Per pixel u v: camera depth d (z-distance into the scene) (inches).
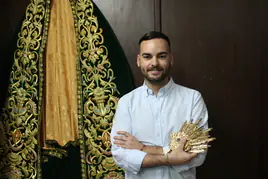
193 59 72.4
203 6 72.1
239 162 72.1
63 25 69.4
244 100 71.6
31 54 68.1
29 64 68.2
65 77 68.5
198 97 53.7
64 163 69.3
